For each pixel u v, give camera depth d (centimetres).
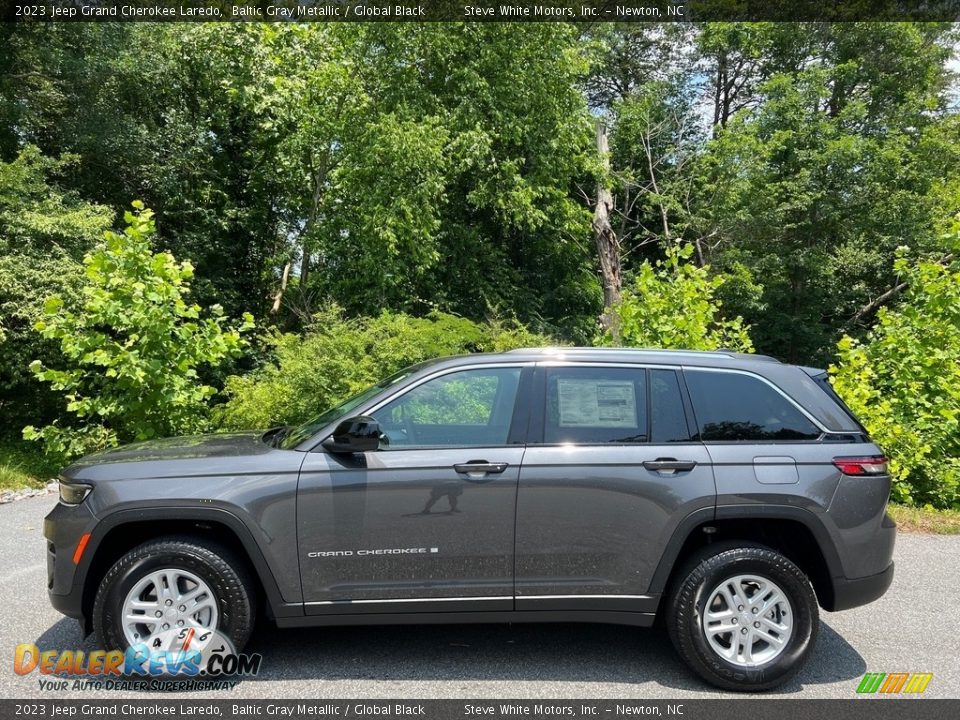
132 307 813
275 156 1736
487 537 382
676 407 404
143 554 374
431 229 1572
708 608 378
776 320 2430
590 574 386
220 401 1462
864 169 2297
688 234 2470
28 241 1205
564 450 390
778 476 388
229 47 1627
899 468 851
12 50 1435
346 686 379
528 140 1828
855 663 417
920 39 2447
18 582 533
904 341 949
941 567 602
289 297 1762
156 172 1672
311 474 381
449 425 398
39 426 1287
